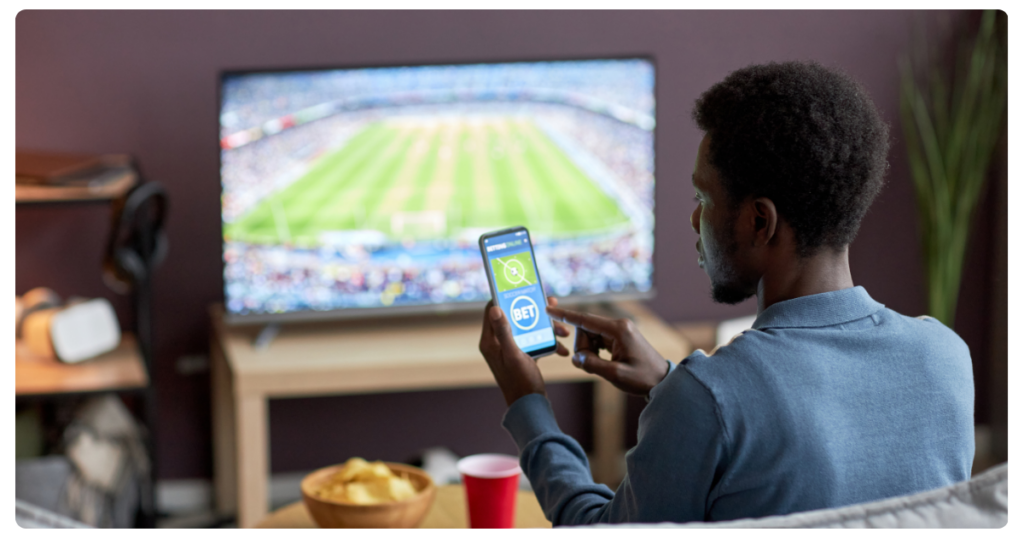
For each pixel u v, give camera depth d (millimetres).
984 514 635
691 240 3166
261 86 2711
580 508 957
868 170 888
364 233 2820
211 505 3057
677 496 854
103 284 2893
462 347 2740
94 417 2480
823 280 923
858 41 3119
